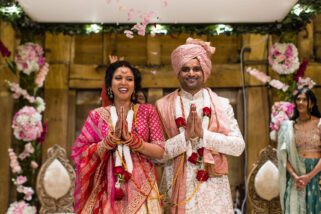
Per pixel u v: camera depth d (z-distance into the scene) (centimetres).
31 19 443
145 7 415
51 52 481
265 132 473
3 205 466
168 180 338
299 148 409
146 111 327
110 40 488
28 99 452
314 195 397
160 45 485
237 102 482
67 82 480
